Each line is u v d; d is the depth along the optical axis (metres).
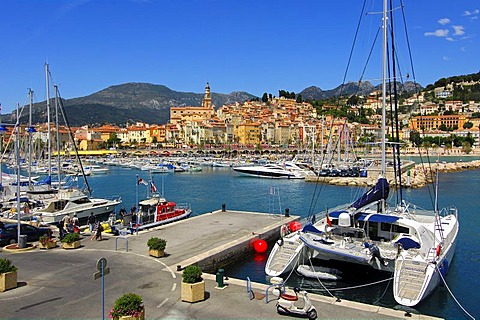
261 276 24.98
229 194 75.44
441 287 22.72
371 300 21.50
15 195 48.62
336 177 97.88
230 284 19.36
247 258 28.77
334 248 22.22
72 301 17.08
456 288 23.78
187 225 34.72
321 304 17.11
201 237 29.98
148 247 26.02
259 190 81.50
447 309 20.58
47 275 20.44
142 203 39.94
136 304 14.45
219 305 16.83
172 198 70.38
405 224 23.30
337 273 24.50
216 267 25.52
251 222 36.25
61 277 20.16
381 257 21.58
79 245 26.56
